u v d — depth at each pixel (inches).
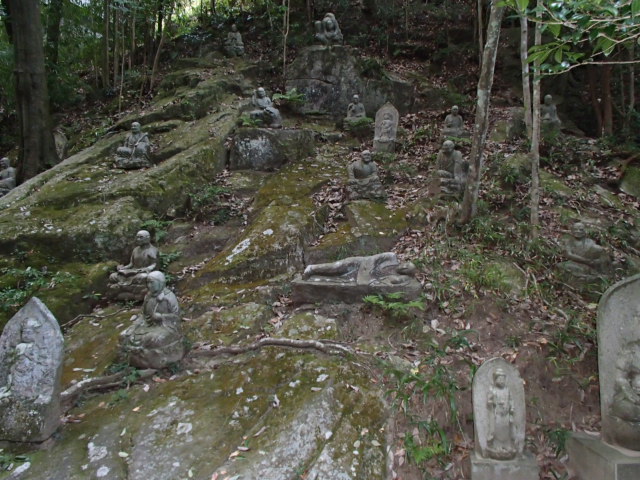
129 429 159.5
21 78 418.9
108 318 238.8
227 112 446.9
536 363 191.5
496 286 225.5
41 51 426.0
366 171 323.3
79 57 637.9
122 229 288.7
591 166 376.2
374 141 409.1
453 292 219.8
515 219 292.2
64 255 279.0
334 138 447.8
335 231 290.7
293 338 199.5
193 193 339.3
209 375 186.1
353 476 141.3
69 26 601.9
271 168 382.3
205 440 153.1
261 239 267.3
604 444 151.3
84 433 159.6
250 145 382.0
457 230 275.1
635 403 145.3
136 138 381.1
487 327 207.3
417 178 356.2
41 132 425.1
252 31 668.1
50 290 247.3
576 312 213.5
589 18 114.7
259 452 146.9
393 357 188.2
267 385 176.1
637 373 149.7
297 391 169.6
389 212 301.0
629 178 360.8
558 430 165.8
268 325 214.4
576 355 194.5
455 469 153.6
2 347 161.9
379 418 161.8
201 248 295.4
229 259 257.0
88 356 206.4
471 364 177.2
